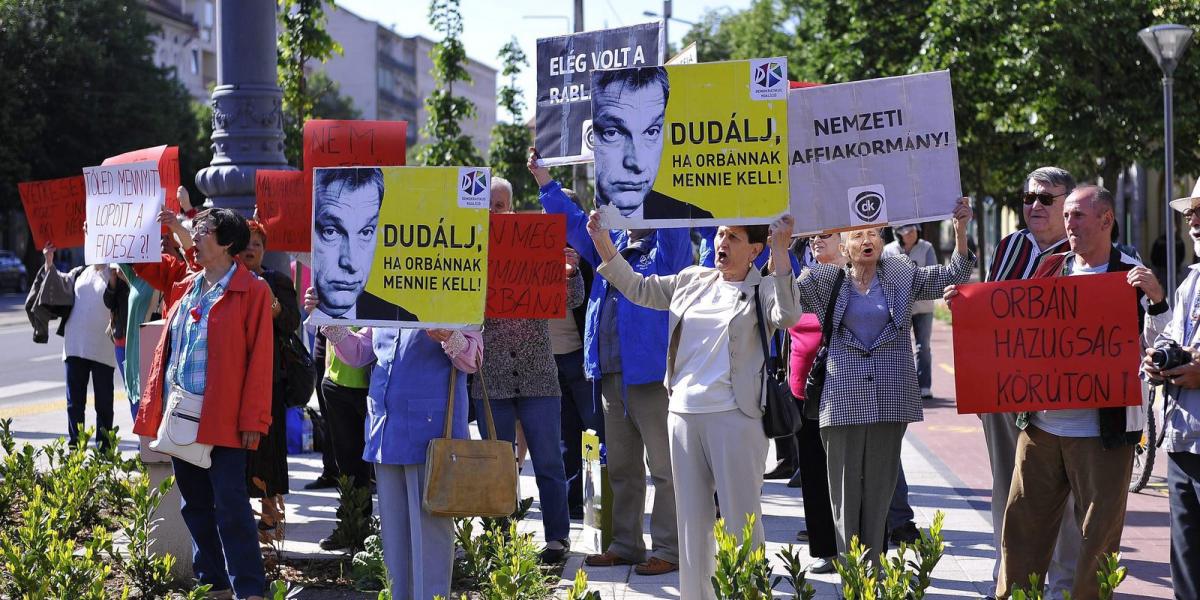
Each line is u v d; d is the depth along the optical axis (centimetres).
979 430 1191
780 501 862
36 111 4844
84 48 4838
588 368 681
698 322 539
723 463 529
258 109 870
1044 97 2455
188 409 564
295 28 1476
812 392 580
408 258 511
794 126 546
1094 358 509
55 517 641
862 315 570
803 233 547
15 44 4753
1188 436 473
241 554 580
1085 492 520
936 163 543
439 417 526
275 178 757
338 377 788
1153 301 502
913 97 542
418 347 532
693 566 541
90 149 4975
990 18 2480
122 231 652
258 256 682
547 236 678
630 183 509
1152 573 649
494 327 702
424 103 1864
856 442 571
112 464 757
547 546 695
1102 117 2405
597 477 698
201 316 574
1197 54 2353
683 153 505
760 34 4325
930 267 572
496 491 514
